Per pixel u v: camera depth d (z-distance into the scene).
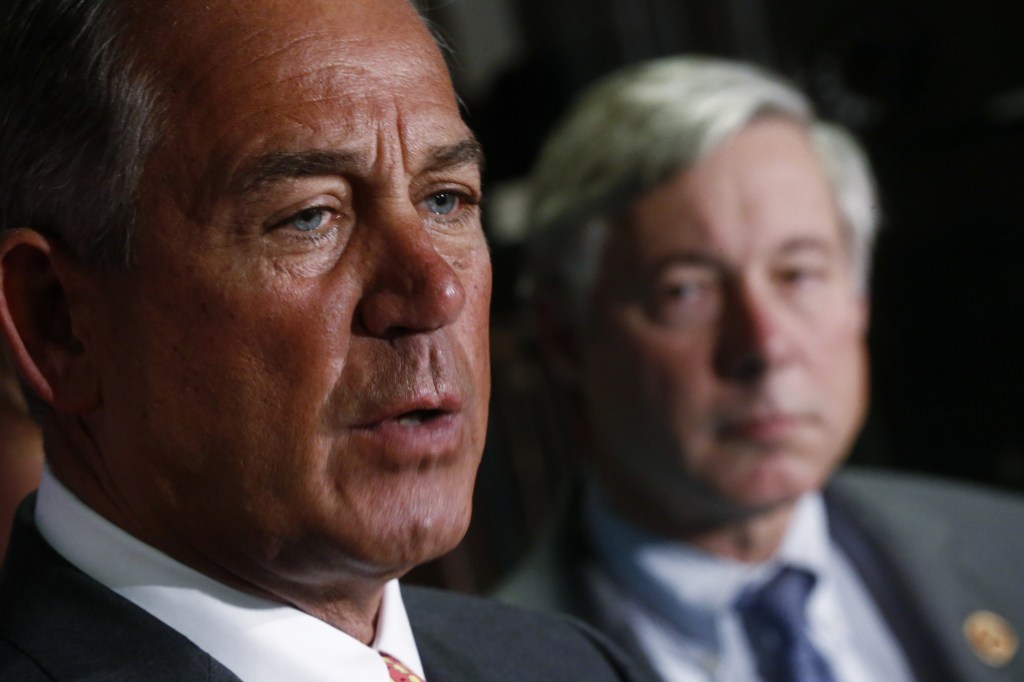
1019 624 4.72
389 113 2.11
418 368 2.09
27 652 2.08
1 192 2.19
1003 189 7.20
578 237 4.56
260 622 2.16
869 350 7.71
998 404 7.44
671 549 4.47
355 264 2.10
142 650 2.08
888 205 7.48
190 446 2.07
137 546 2.16
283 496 2.07
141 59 2.08
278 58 2.07
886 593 4.75
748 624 4.44
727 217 4.38
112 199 2.08
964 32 7.12
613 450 4.50
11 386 2.88
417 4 2.43
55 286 2.16
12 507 2.93
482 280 2.27
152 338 2.07
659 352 4.37
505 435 6.79
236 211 2.05
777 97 4.62
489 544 6.66
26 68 2.14
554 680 2.62
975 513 4.99
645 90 4.57
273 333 2.05
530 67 7.34
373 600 2.28
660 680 4.23
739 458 4.31
